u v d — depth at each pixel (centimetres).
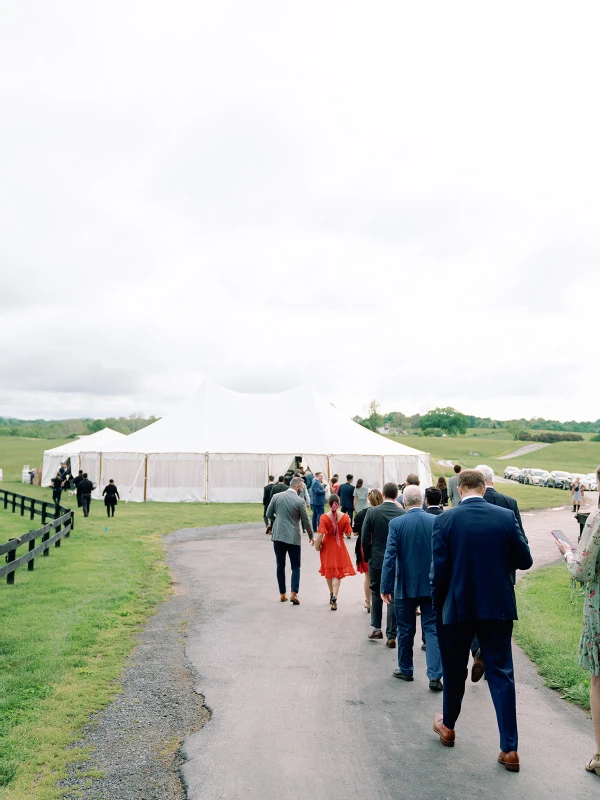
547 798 365
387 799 366
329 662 642
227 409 3419
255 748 439
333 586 889
